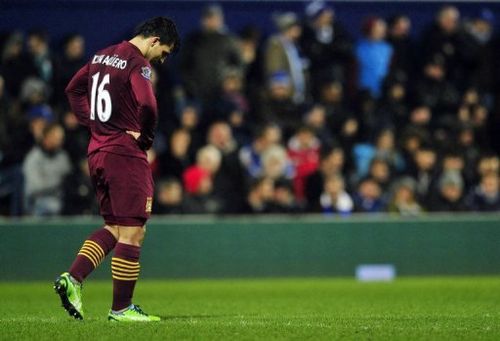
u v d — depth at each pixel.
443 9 74.19
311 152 63.81
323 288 51.81
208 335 24.58
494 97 75.31
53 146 59.00
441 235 62.34
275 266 60.38
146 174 28.05
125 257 28.12
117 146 27.77
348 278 61.00
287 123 67.94
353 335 24.98
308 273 60.78
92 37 72.75
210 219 60.06
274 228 60.44
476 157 68.19
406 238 61.91
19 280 57.22
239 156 62.56
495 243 62.91
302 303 41.00
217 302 41.75
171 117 66.12
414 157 66.50
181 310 36.56
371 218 61.59
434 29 74.12
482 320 30.22
